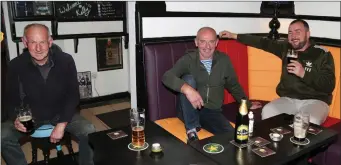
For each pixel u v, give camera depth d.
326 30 2.72
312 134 1.62
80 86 3.81
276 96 2.70
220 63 2.19
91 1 3.38
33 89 2.01
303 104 2.34
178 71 2.13
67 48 3.62
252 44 2.70
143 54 2.35
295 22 2.33
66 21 3.32
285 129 1.69
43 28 1.91
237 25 2.99
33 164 2.24
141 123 1.52
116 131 1.69
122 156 1.40
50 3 3.16
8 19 3.15
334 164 1.94
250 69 2.77
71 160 2.42
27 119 1.83
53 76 2.04
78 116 2.24
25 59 1.99
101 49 3.86
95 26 3.58
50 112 2.10
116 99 4.14
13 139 1.99
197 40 2.14
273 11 3.01
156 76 2.32
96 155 1.43
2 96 2.21
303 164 1.73
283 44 2.53
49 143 2.29
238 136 1.50
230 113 2.42
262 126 1.74
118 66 4.07
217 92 2.21
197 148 1.48
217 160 1.36
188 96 1.89
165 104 2.38
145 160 1.37
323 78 2.17
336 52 2.38
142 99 2.46
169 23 2.56
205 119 2.11
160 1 2.47
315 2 2.79
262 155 1.39
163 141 1.56
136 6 2.38
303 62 2.33
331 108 2.39
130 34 2.52
